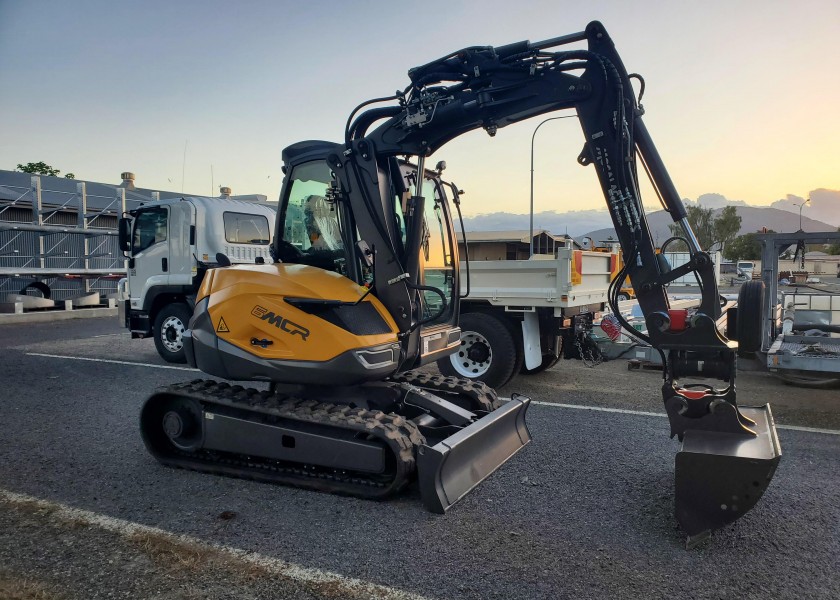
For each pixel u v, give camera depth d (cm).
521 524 380
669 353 406
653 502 414
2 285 1706
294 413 436
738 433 383
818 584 312
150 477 460
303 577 316
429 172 552
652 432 577
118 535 362
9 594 294
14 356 1005
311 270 472
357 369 421
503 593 302
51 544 350
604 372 878
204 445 471
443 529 373
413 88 449
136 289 999
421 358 487
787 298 938
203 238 922
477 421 446
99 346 1116
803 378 807
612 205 405
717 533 368
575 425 600
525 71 417
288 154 518
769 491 433
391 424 418
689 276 1625
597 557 339
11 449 523
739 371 881
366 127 474
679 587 308
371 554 341
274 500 418
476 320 748
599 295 842
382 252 456
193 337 492
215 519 386
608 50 399
